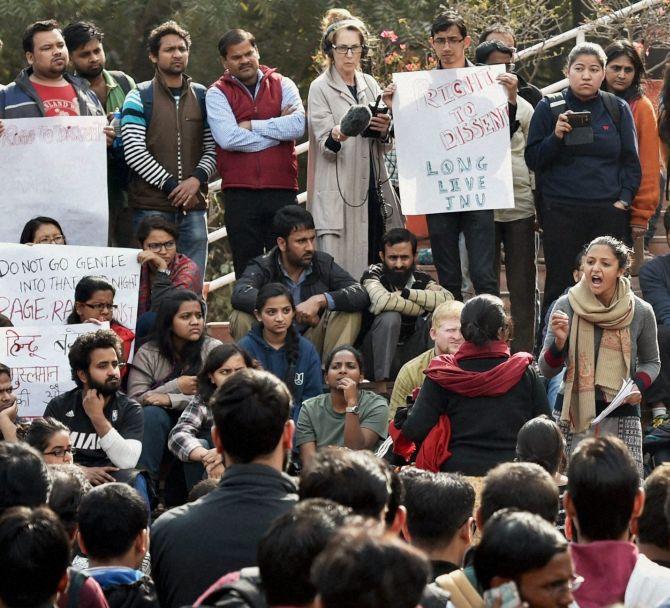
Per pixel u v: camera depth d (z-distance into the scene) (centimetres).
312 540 516
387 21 2788
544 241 1576
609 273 1254
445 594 634
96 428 1254
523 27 2323
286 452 735
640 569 671
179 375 1409
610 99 1560
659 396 1488
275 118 1608
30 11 2795
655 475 759
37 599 596
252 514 695
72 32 1653
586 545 681
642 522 753
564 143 1537
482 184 1566
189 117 1623
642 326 1280
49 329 1418
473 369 1098
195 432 1314
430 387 1107
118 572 791
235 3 2927
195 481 1306
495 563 556
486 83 1571
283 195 1622
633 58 1662
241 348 1309
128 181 1648
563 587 549
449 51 1583
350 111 1538
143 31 3050
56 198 1573
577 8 2398
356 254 1620
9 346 1410
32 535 596
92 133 1578
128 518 803
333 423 1375
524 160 1641
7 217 1567
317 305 1502
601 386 1266
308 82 3088
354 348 1496
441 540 760
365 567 427
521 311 1666
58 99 1603
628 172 1561
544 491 721
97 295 1444
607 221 1548
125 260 1516
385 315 1521
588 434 1264
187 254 1628
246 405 700
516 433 1091
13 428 1259
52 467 893
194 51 2920
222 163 1620
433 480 769
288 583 516
